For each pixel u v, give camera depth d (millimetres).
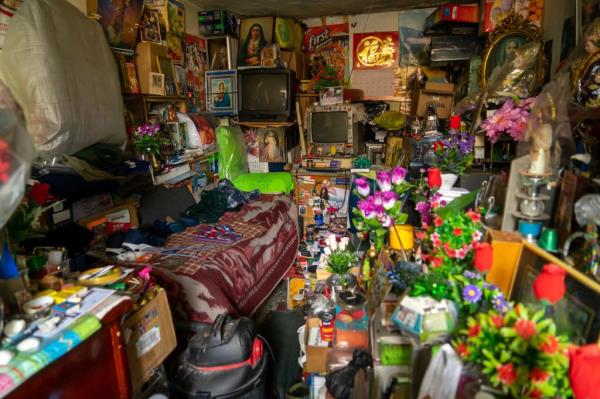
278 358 2279
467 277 1087
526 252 1075
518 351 831
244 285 2484
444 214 1340
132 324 1304
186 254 2367
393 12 4062
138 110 2797
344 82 4352
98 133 2242
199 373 1480
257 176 3795
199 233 2723
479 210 1382
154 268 2139
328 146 3643
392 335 1287
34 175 1893
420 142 2102
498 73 2033
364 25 4180
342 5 3775
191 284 2084
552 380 807
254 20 4012
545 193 1219
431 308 1040
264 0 3541
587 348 735
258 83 3740
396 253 1559
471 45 3152
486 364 856
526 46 1948
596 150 1179
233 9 3848
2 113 902
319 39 4344
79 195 2117
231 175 3766
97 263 2006
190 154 3318
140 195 2699
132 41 2768
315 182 3637
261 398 1571
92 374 1058
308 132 3656
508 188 1228
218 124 3939
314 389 1580
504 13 2697
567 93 1326
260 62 3996
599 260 907
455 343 952
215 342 1501
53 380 933
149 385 1439
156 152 2836
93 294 1162
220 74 3898
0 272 1018
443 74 3678
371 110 3922
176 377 1508
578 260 993
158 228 2637
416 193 1729
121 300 1135
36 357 868
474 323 931
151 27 3021
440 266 1156
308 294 2391
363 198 1757
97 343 1072
